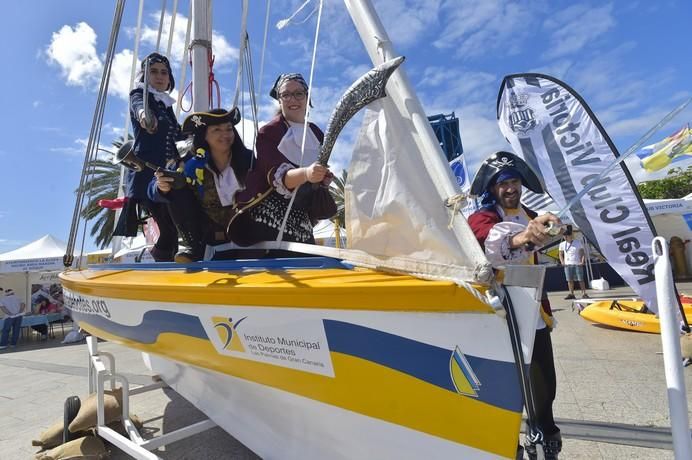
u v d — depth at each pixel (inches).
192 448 125.3
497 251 71.1
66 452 115.6
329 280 70.2
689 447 49.4
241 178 111.5
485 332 55.8
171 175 105.3
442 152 63.4
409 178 65.3
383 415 66.8
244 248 109.7
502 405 55.2
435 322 59.3
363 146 71.4
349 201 72.7
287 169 95.5
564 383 157.8
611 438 110.3
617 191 152.5
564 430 116.4
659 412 126.0
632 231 150.3
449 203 59.2
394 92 67.9
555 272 528.4
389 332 63.3
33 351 380.2
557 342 229.3
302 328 72.6
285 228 108.3
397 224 66.8
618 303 269.1
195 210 117.6
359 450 74.1
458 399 58.7
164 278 104.7
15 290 607.2
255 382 85.9
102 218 622.8
